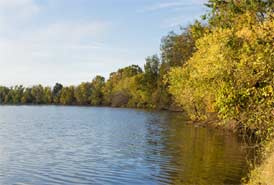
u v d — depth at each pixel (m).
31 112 134.62
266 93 15.12
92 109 157.75
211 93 29.52
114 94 181.88
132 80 161.00
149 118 90.81
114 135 53.19
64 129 64.75
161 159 31.42
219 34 26.83
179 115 101.00
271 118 16.36
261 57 15.03
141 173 26.12
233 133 47.75
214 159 30.30
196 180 23.41
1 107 191.38
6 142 44.97
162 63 125.50
